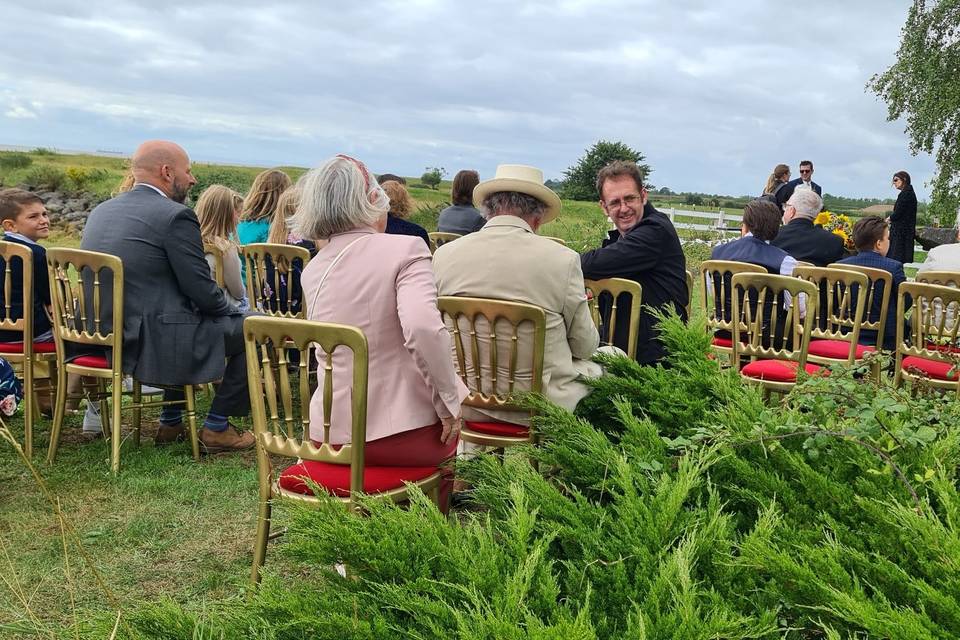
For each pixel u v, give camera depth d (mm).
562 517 1465
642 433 1787
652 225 3641
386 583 1282
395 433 2332
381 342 2338
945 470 1564
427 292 2283
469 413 2896
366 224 2432
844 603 1128
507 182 2844
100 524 3154
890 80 20953
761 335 4176
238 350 4062
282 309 4801
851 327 5000
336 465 2412
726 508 1608
